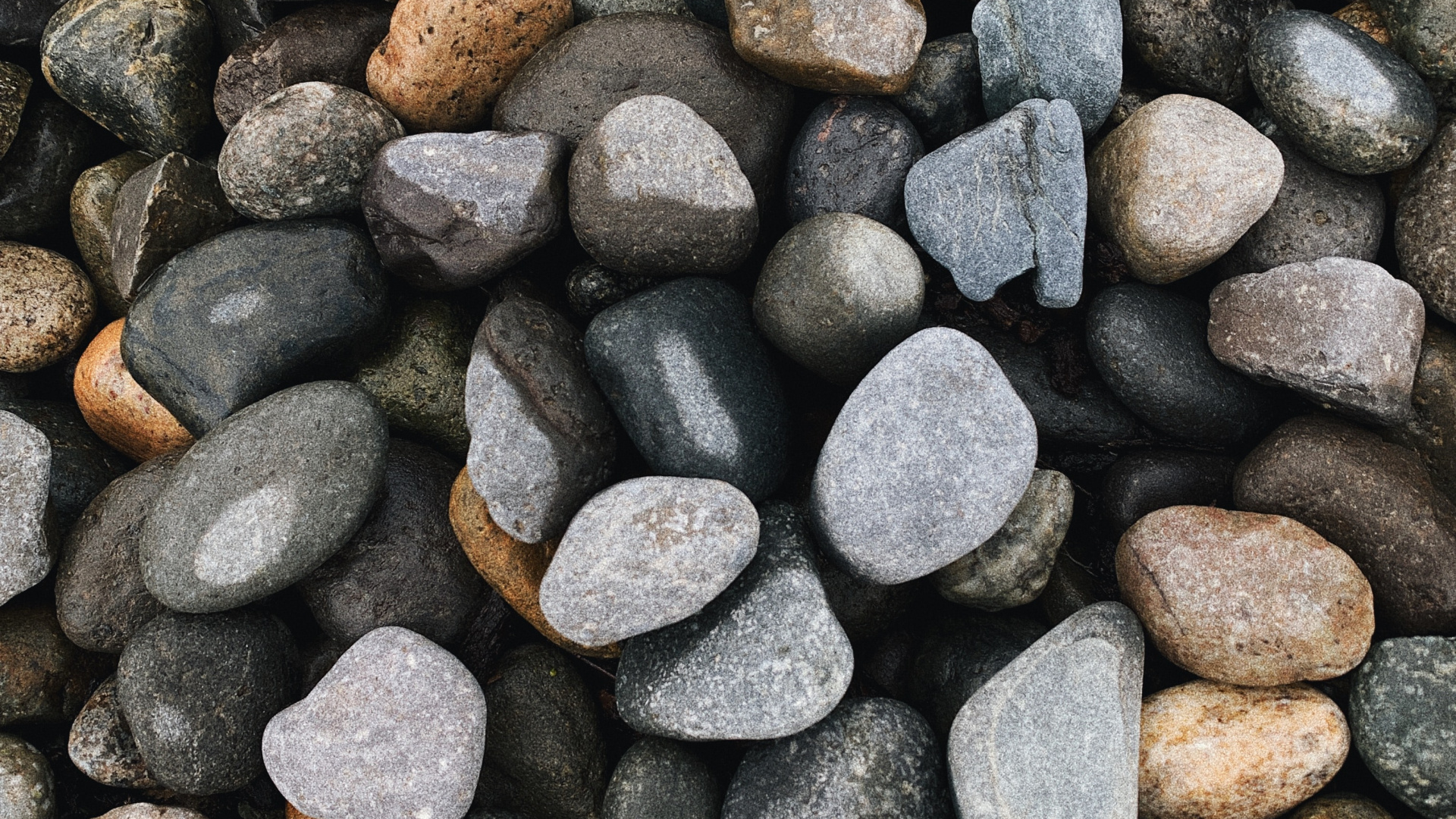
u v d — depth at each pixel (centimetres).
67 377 66
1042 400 59
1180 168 56
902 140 59
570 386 56
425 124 61
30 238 66
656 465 56
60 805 59
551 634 58
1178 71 60
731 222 57
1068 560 59
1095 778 54
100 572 58
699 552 53
